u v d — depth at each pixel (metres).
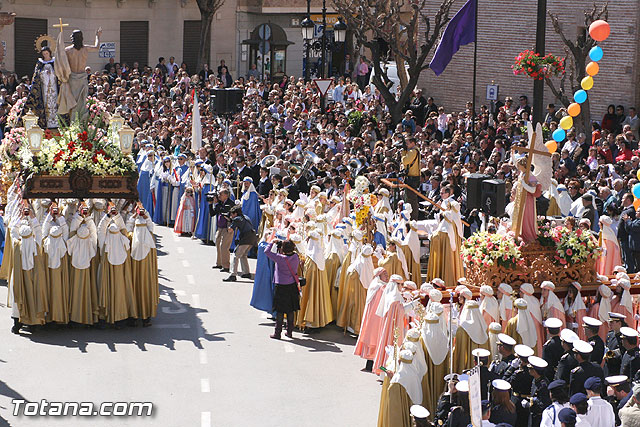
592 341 16.16
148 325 20.97
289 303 20.27
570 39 39.69
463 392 13.66
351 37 57.38
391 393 15.16
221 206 25.62
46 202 21.33
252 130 35.25
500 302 17.67
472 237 18.36
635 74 37.53
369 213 22.33
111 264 20.53
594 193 24.11
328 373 18.45
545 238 18.20
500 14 42.31
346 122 37.19
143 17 60.81
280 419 16.30
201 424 16.02
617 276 18.31
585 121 34.53
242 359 19.09
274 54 61.34
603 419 13.25
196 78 47.72
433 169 28.55
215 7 58.28
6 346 19.53
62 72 24.12
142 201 31.69
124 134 21.02
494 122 36.25
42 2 57.81
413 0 39.62
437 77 45.44
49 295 20.31
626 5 37.47
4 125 38.81
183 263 26.44
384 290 18.31
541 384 14.42
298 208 23.61
